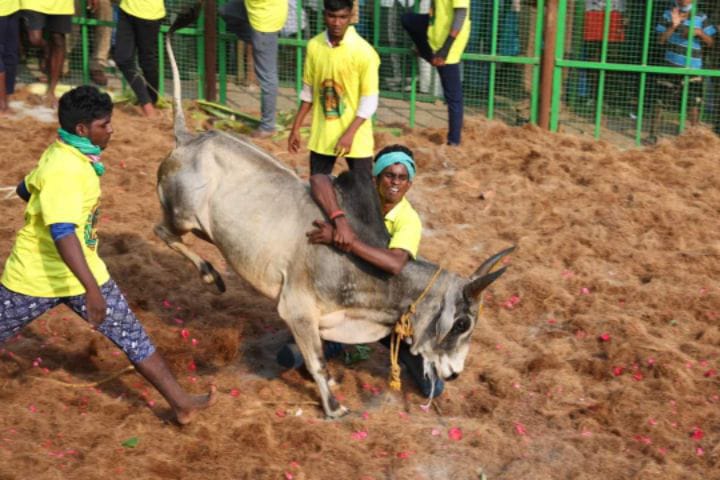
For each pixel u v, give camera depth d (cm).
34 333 588
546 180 879
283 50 1079
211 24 1059
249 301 647
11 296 462
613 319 626
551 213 805
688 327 638
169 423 502
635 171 904
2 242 695
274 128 984
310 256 507
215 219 539
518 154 943
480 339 610
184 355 570
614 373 576
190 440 484
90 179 442
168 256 700
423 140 979
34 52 1120
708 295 668
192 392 538
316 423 513
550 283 676
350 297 508
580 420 526
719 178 891
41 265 458
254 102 1098
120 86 1113
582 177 884
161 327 607
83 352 567
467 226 789
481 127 1009
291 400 538
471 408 541
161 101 1038
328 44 667
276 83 968
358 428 509
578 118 1044
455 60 929
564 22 1009
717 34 997
